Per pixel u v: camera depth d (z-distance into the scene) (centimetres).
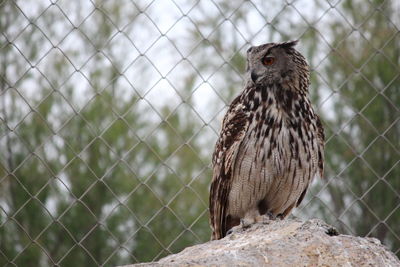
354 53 1131
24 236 1015
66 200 1042
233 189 945
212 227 977
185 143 965
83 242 1039
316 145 949
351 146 1069
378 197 1070
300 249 715
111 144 1074
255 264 696
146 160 1108
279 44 966
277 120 924
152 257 1054
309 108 954
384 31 1126
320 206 1077
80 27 1052
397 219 1062
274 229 774
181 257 733
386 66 1112
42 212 1026
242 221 905
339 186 1083
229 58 1043
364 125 1102
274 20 1088
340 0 1010
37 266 1020
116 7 1090
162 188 1115
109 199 1055
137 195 1081
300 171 934
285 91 945
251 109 941
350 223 1073
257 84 950
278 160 920
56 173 1032
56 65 1062
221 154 945
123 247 909
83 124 1053
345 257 715
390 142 991
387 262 725
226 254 704
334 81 1125
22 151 1018
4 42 1026
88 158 1053
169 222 1085
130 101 1092
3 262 993
